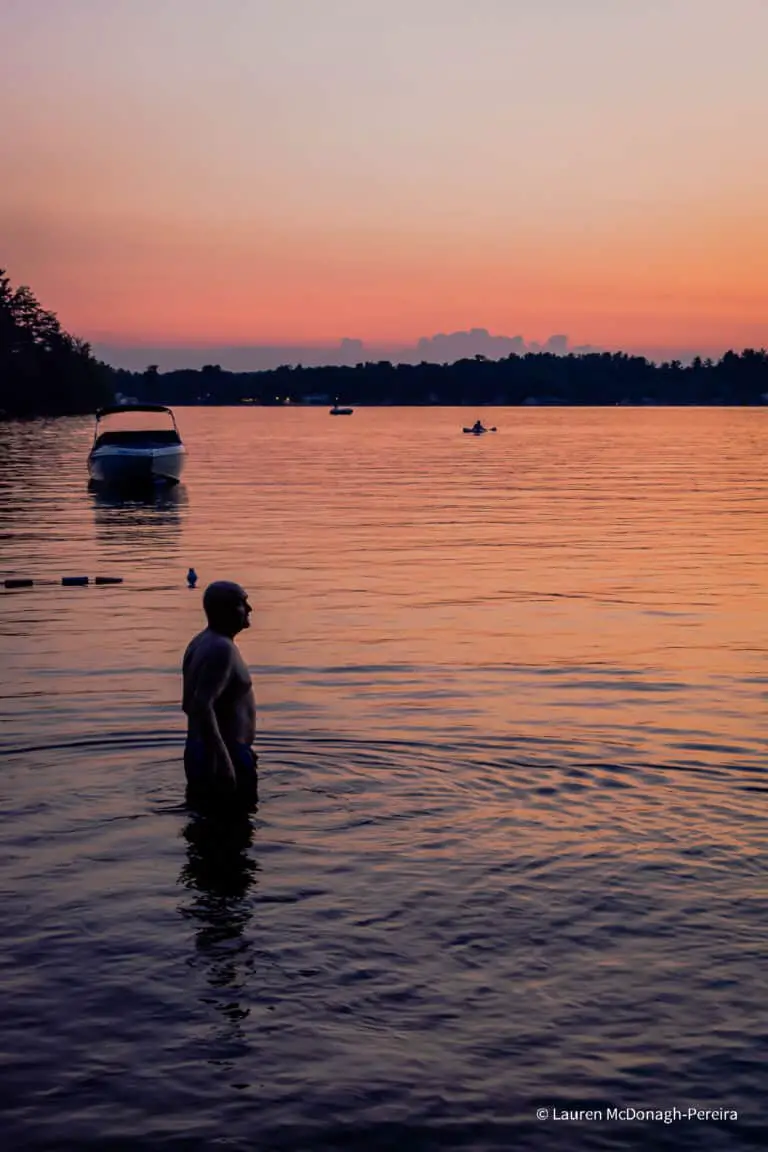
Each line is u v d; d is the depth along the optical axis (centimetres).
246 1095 456
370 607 1742
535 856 696
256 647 1413
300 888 649
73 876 668
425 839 724
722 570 2175
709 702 1116
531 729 1005
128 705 1090
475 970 553
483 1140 431
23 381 15275
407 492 4453
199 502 3941
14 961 564
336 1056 481
